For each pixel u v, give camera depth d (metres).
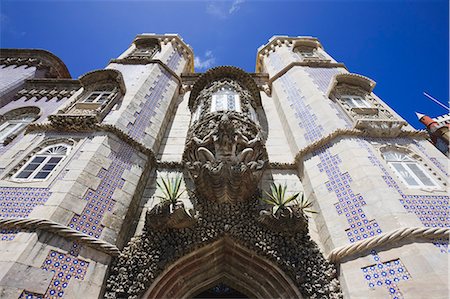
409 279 5.91
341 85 13.16
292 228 7.46
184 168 10.09
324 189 8.75
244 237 7.52
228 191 8.06
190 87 17.06
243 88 14.17
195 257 7.52
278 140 12.42
